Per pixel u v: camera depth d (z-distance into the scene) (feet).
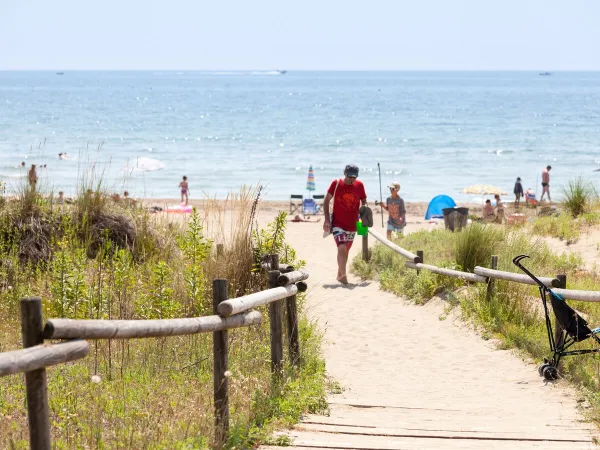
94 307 64.34
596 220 137.49
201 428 39.91
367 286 105.50
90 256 89.45
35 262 84.94
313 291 103.55
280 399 47.73
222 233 80.43
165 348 58.44
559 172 366.43
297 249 151.74
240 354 57.67
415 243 126.82
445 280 92.02
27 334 27.86
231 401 46.16
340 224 108.58
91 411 42.96
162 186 306.76
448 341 75.36
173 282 72.49
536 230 137.59
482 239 95.04
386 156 427.33
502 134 579.89
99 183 96.58
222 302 40.37
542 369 59.77
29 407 27.96
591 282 92.32
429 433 43.21
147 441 36.96
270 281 53.06
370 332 80.43
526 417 49.42
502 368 65.16
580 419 48.52
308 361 60.03
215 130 600.39
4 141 474.49
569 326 57.36
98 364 54.75
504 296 79.51
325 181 332.39
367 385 60.90
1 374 25.31
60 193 99.81
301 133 576.20
